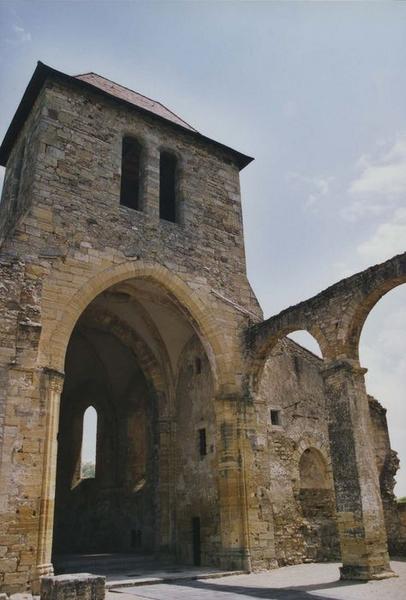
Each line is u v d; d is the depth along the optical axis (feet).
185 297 55.26
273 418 57.26
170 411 62.95
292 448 57.26
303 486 59.06
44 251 47.09
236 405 53.36
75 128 54.65
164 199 65.57
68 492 79.71
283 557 51.44
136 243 53.72
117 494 73.87
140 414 75.72
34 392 41.70
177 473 60.13
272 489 53.36
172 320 62.54
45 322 44.65
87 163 53.78
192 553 55.01
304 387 61.87
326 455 60.39
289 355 62.23
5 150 65.77
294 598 32.68
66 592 28.37
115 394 80.64
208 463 55.52
